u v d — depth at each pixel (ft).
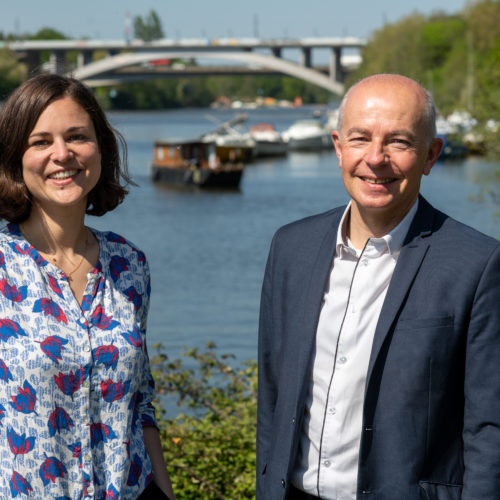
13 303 8.55
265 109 614.75
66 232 8.99
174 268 75.87
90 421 8.63
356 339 9.12
